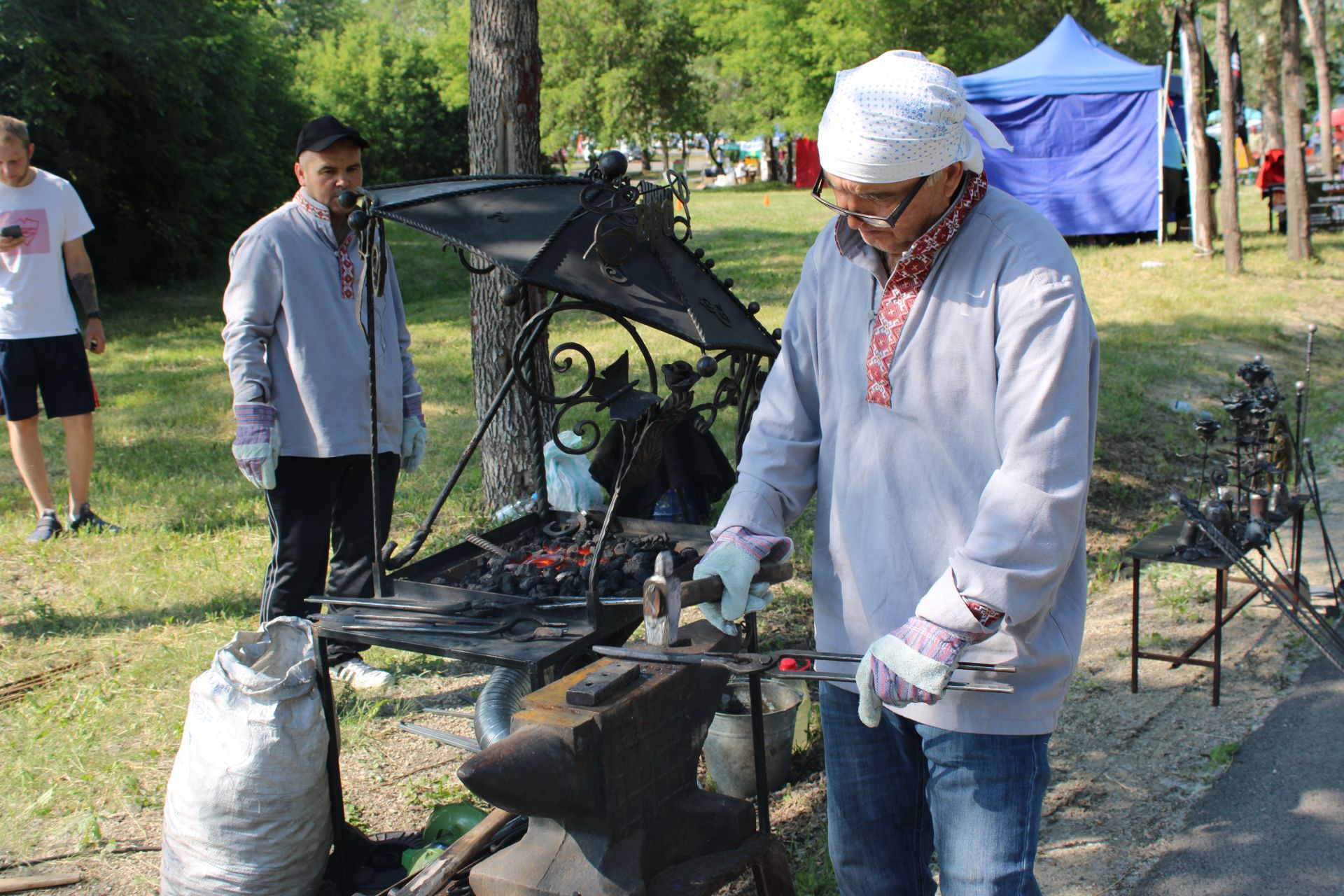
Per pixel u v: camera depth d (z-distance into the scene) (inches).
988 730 71.2
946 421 70.3
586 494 188.9
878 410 73.2
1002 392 66.8
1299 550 186.7
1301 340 421.4
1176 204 688.4
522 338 102.3
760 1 1314.0
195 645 168.1
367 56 1238.9
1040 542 63.9
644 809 77.2
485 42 204.7
